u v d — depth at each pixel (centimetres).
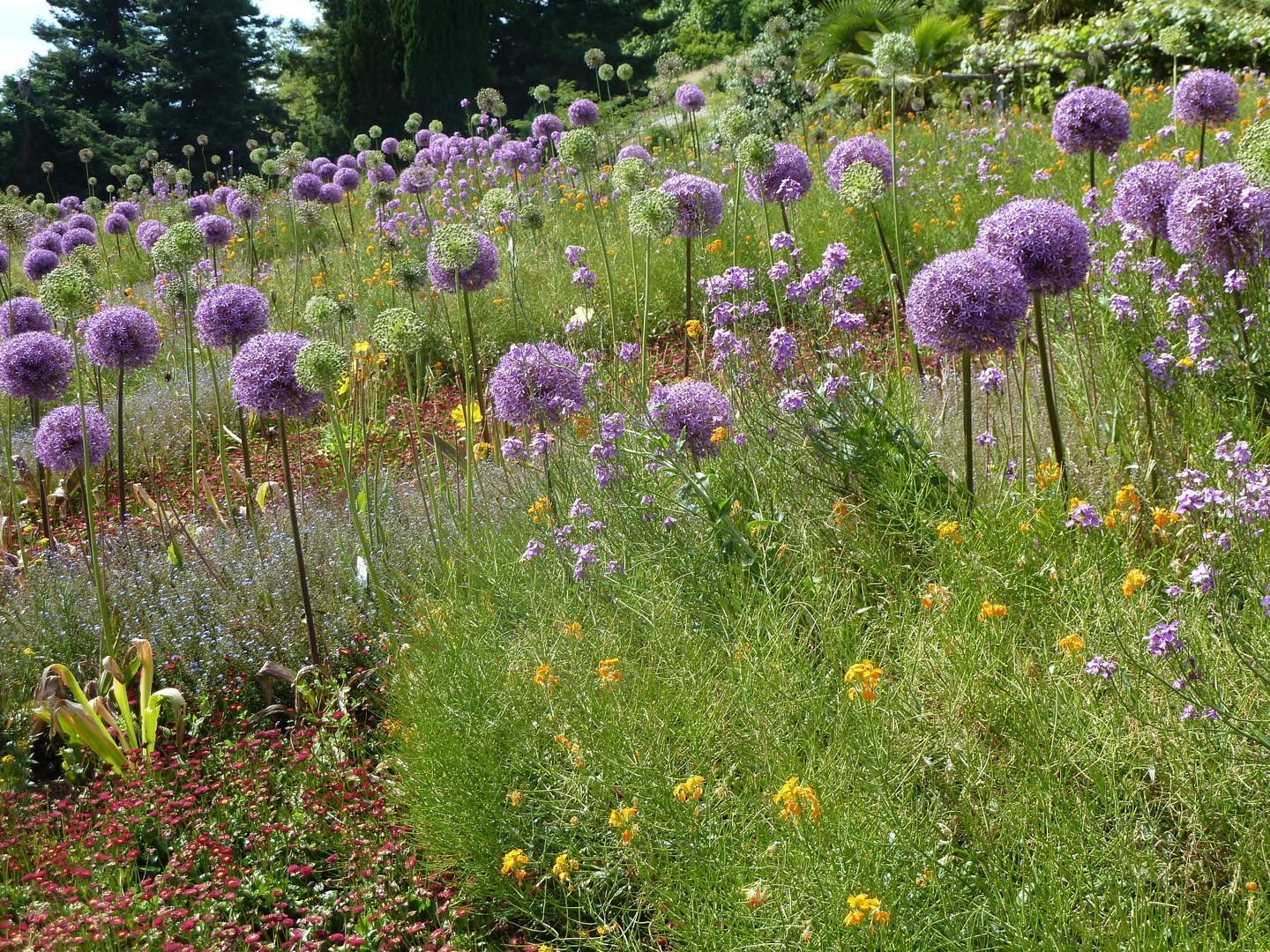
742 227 880
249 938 267
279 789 357
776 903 217
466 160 1453
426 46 3372
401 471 646
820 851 211
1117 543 312
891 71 468
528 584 379
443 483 511
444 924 277
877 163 635
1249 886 192
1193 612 267
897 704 267
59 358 530
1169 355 356
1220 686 242
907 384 469
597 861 268
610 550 394
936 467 372
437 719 310
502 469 552
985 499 368
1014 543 320
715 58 3684
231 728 414
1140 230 441
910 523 348
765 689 280
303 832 325
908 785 241
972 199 884
